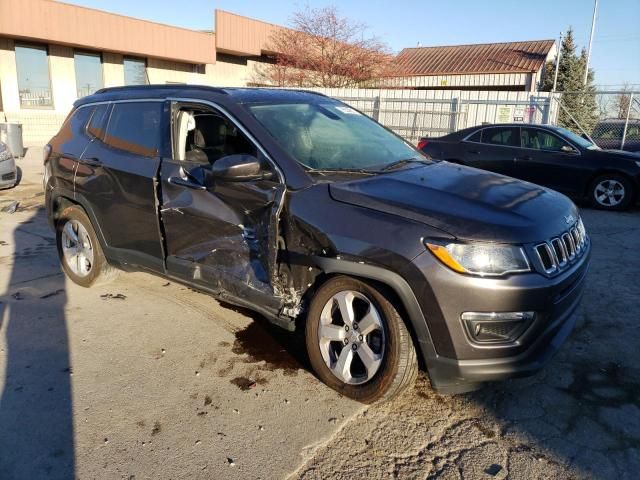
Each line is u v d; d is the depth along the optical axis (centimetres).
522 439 279
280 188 317
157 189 387
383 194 297
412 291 270
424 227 271
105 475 251
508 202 303
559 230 296
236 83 2462
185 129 397
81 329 404
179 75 2181
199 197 361
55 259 578
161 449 270
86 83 1872
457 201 295
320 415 299
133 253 421
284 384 329
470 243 263
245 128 348
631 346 377
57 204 496
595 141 1493
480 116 1598
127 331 401
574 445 273
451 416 299
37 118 1752
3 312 434
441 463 261
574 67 3384
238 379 335
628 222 807
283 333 400
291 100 400
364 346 300
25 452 267
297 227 310
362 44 2453
